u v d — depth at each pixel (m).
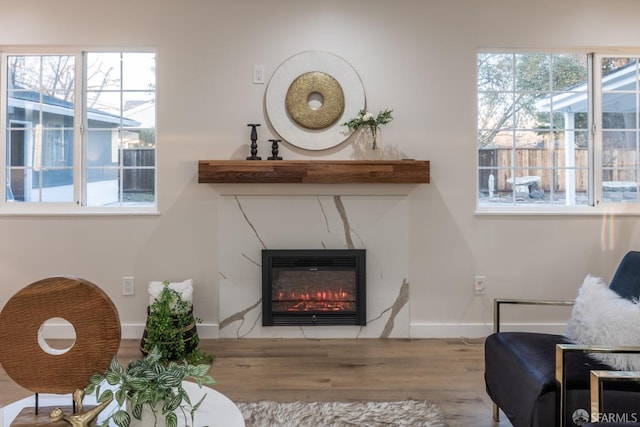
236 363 2.85
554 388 1.58
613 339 1.69
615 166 3.40
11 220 3.29
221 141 3.33
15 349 1.36
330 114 3.32
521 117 3.42
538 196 3.42
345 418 2.14
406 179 3.19
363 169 3.19
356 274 3.28
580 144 3.41
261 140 3.33
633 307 1.73
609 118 3.40
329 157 3.35
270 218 3.31
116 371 1.23
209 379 1.27
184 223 3.32
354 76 3.32
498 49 3.35
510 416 1.83
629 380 1.40
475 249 3.33
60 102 3.39
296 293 3.31
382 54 3.32
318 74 3.32
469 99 3.32
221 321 3.31
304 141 3.33
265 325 3.28
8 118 3.38
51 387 1.37
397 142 3.33
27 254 3.30
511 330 3.36
